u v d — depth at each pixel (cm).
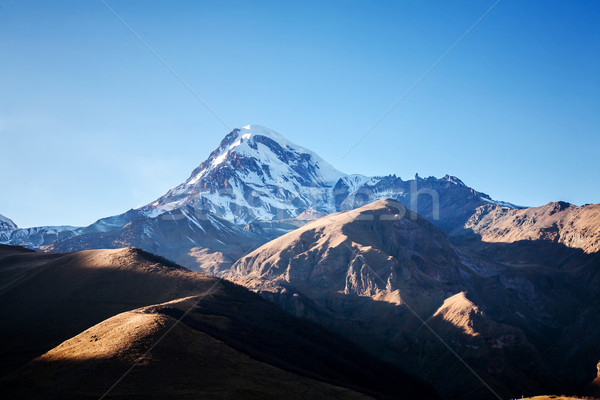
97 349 10662
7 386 9988
